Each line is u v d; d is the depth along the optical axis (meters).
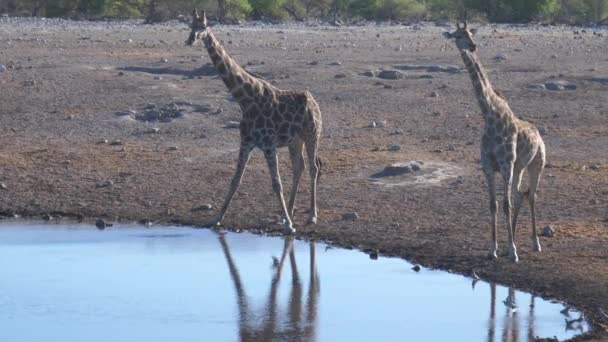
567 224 18.98
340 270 17.27
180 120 28.52
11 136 27.22
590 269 16.36
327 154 24.78
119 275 17.09
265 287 16.42
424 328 14.38
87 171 23.98
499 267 16.84
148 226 20.42
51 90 32.50
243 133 19.58
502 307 15.21
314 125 19.64
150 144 26.28
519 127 16.58
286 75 34.91
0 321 14.80
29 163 24.62
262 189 22.34
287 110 19.39
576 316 14.74
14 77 34.56
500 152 16.45
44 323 14.70
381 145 25.67
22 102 30.89
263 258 18.03
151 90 32.41
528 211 20.02
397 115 28.98
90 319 14.87
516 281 16.25
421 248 18.20
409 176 22.64
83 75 35.03
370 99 30.92
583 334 13.94
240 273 17.16
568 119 28.11
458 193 21.41
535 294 15.73
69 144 26.39
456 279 16.61
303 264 17.64
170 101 30.78
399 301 15.59
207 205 21.28
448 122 28.14
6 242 19.17
